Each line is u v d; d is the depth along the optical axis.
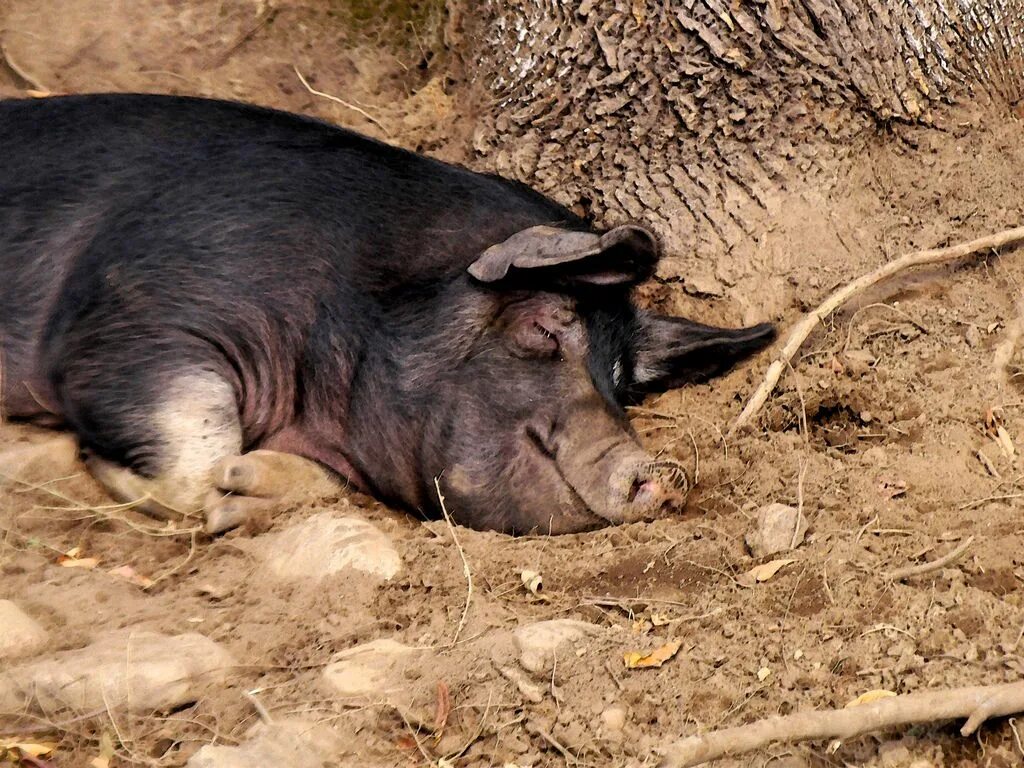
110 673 13.34
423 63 25.34
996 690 12.34
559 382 17.70
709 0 23.09
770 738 11.76
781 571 15.34
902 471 17.50
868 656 13.59
